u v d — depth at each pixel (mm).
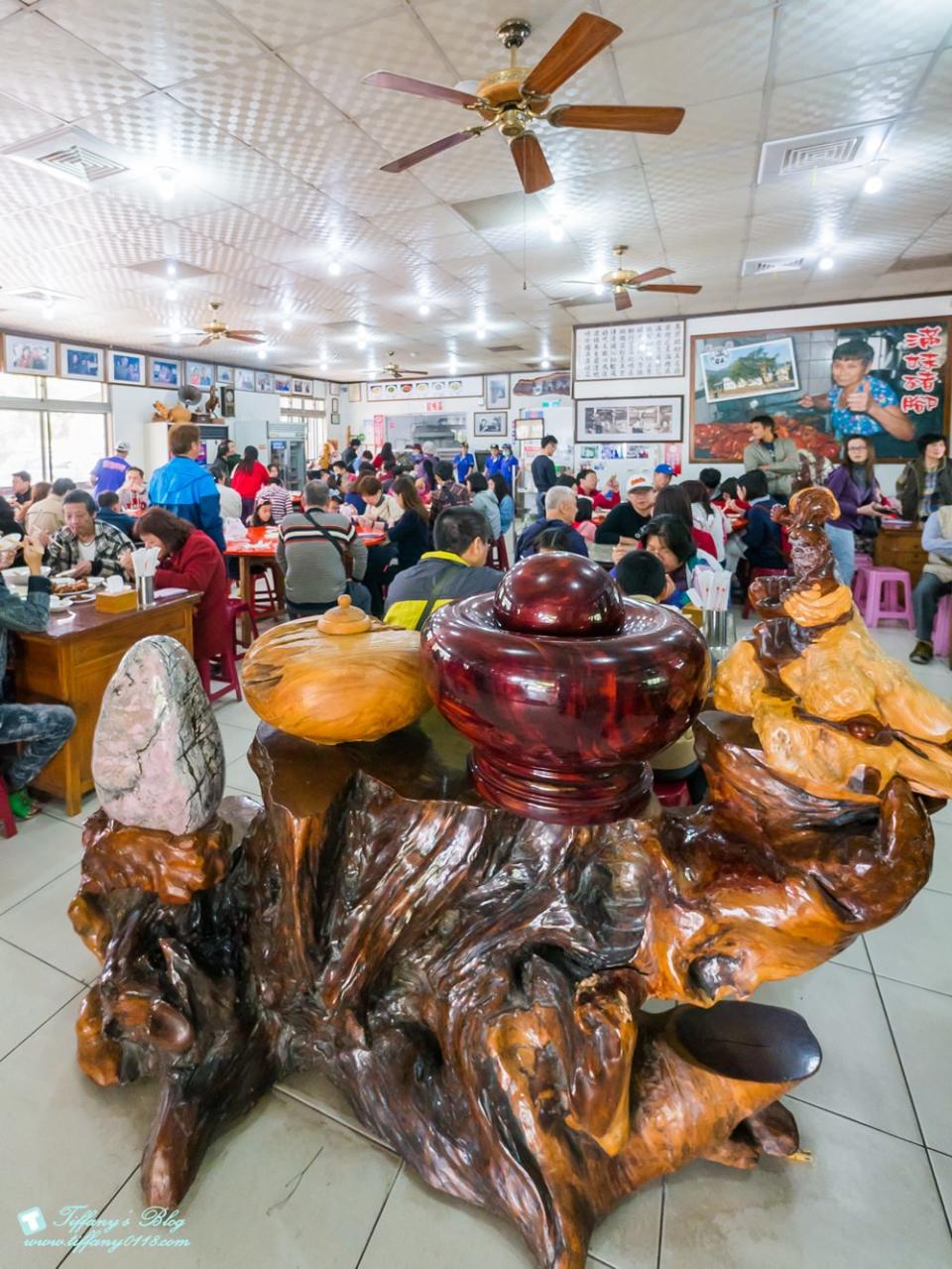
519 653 869
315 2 2562
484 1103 1109
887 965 1780
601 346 8250
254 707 1182
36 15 2605
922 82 3189
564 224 5047
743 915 976
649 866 1042
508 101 2633
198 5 2566
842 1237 1138
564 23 2715
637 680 843
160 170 4027
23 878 2129
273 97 3215
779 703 1019
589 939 1091
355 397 15086
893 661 938
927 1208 1181
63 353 9227
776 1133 1233
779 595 1074
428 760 1273
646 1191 1212
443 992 1182
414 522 4750
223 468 8023
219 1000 1313
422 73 3039
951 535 4145
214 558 3512
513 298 7238
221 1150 1284
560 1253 1045
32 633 2455
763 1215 1171
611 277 5348
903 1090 1409
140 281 6555
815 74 3127
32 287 6703
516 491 12680
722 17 2721
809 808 979
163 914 1373
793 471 6879
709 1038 1235
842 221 5043
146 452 10547
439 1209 1184
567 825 994
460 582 2139
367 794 1199
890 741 912
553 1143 1075
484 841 1133
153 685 1246
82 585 3189
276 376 13062
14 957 1778
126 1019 1263
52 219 4867
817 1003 1646
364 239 5371
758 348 7590
